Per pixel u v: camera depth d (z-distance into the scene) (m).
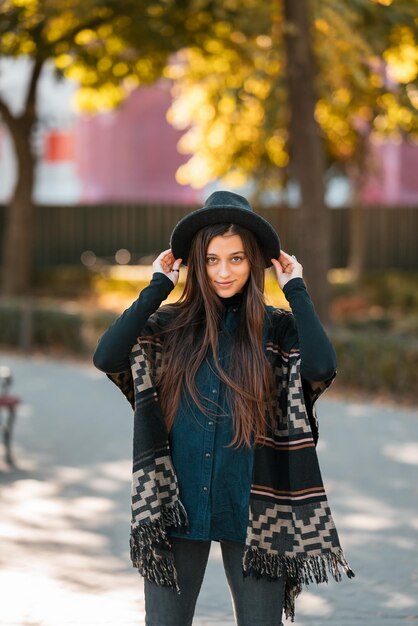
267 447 3.30
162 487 3.31
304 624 5.00
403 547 6.24
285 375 3.34
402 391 12.20
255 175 21.77
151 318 3.48
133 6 17.45
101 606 5.17
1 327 17.19
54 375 13.91
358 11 13.27
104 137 38.31
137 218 27.94
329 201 34.19
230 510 3.31
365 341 12.55
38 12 16.38
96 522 6.68
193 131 22.02
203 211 3.35
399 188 38.50
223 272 3.36
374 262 27.03
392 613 5.15
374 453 8.92
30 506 7.06
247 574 3.24
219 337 3.39
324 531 3.22
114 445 9.19
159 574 3.28
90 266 27.02
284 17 14.28
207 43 18.47
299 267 3.41
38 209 26.86
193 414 3.33
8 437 8.45
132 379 3.47
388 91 15.02
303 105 14.49
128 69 20.12
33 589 5.41
